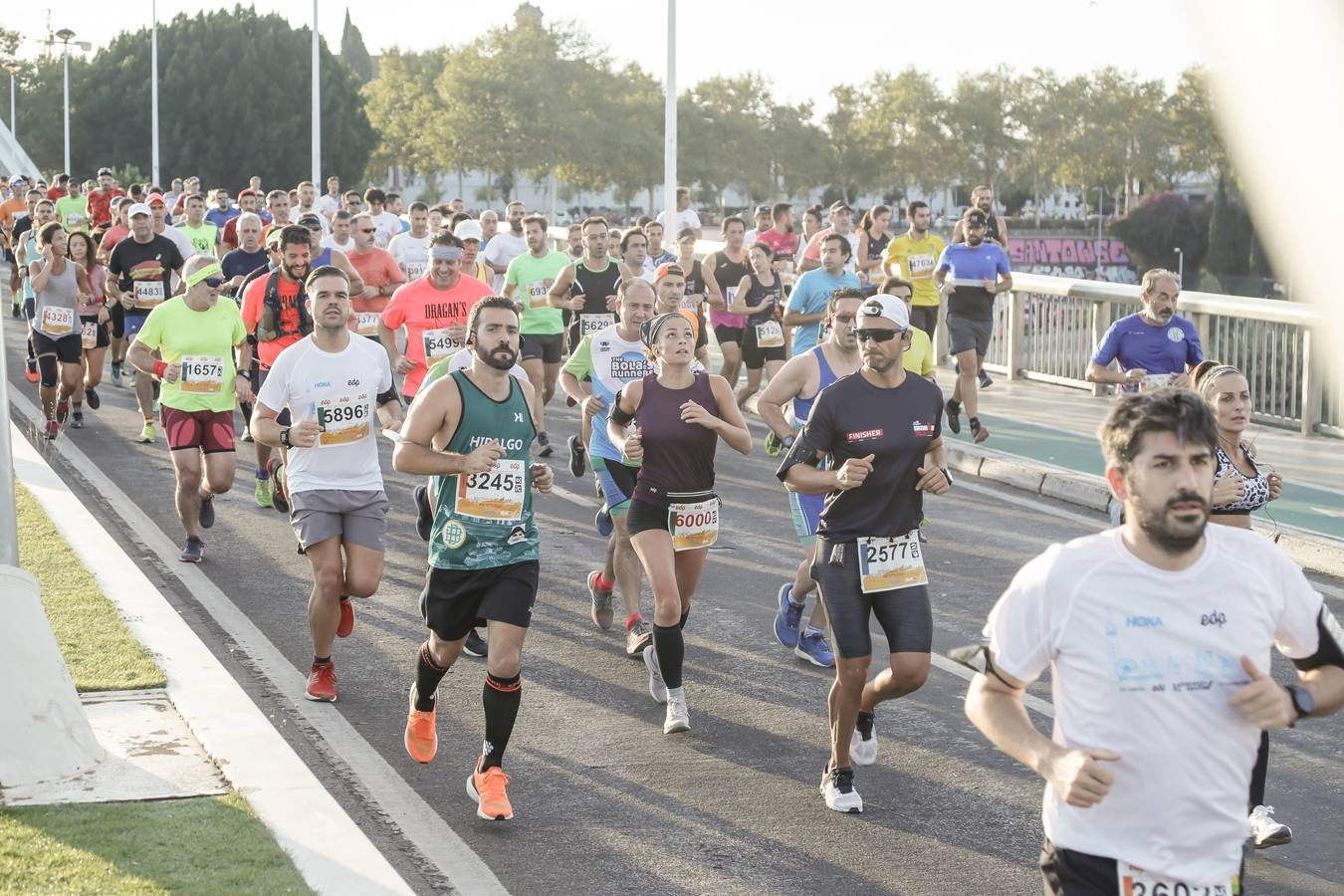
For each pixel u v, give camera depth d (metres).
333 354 7.56
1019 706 3.57
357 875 5.07
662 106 95.38
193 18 84.94
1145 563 3.42
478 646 8.38
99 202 28.94
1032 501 12.84
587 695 7.72
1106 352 9.91
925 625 6.13
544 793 6.36
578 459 12.60
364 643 8.54
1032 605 3.50
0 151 66.50
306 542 7.45
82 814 5.57
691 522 7.29
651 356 7.41
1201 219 69.75
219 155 82.75
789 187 101.38
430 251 11.41
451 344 11.36
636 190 96.12
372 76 159.75
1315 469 13.31
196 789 5.86
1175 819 3.39
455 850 5.73
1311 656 3.53
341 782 6.42
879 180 99.06
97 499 12.20
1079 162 88.94
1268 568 3.46
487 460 6.02
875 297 6.15
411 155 92.56
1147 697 3.38
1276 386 15.51
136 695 6.95
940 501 12.84
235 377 10.38
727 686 7.91
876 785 6.52
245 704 6.79
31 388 18.41
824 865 5.65
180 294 10.18
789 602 8.46
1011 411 16.75
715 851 5.77
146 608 8.29
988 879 5.53
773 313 15.51
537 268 15.12
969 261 14.61
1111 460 3.41
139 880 4.96
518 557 6.18
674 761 6.78
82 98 87.94
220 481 10.21
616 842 5.84
